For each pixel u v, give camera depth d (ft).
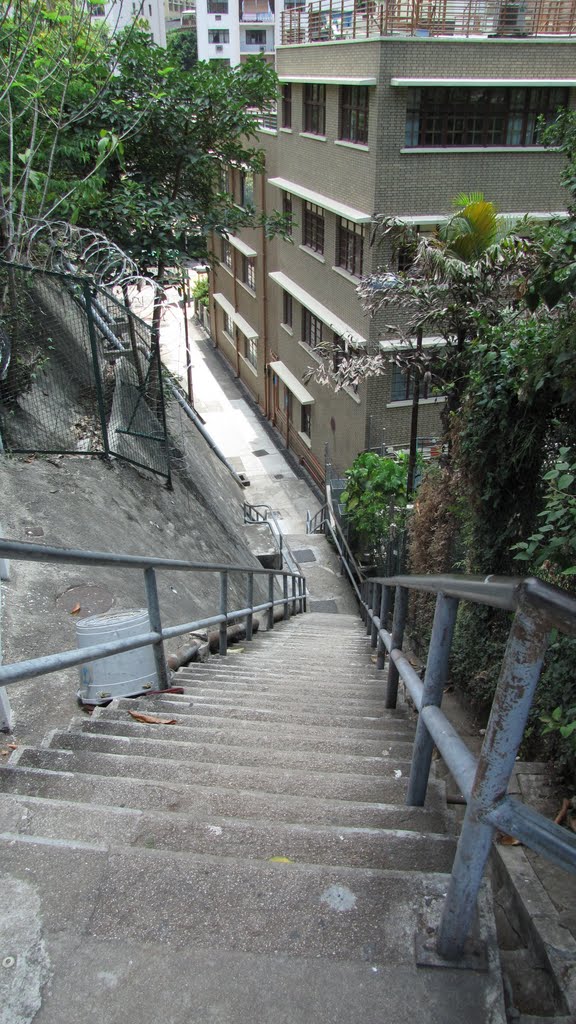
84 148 35.19
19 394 25.67
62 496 24.62
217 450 66.03
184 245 39.27
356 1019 5.32
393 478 50.60
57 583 19.49
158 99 33.71
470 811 5.04
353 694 16.56
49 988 5.60
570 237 15.17
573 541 11.62
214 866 6.63
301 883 6.46
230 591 30.60
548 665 12.48
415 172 51.60
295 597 40.96
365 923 6.06
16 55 25.54
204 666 19.75
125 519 26.22
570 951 6.60
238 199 90.74
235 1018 5.34
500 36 50.29
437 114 50.60
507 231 33.24
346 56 53.26
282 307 78.95
